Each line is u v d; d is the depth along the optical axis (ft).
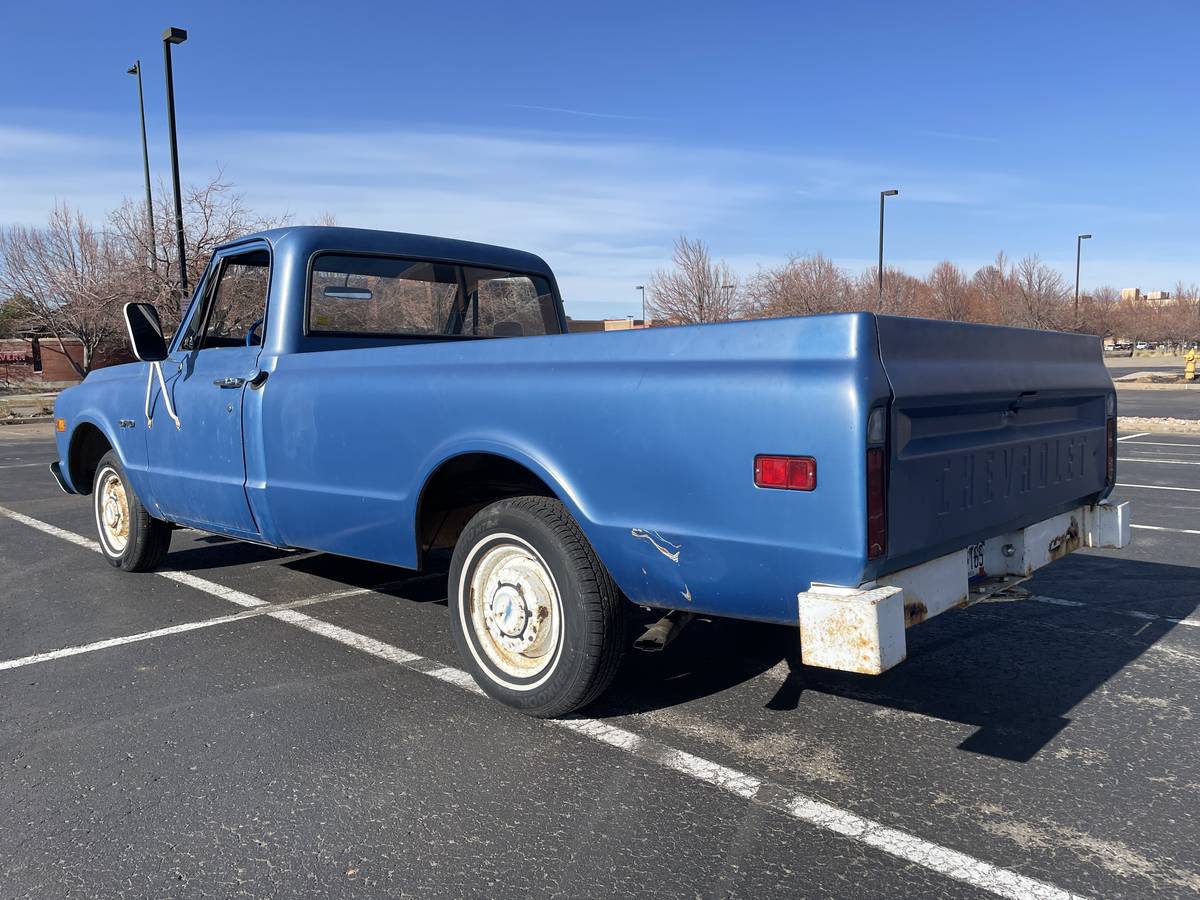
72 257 78.64
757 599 10.16
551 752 11.39
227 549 23.89
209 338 17.67
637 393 10.70
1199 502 30.07
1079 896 8.34
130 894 8.58
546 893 8.47
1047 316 140.05
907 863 8.89
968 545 11.29
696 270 95.14
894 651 9.12
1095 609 17.61
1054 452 12.75
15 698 13.46
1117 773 10.75
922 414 10.10
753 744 11.59
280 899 8.46
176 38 57.82
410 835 9.51
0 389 125.29
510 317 19.67
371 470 13.82
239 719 12.57
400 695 13.37
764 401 9.72
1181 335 262.88
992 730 12.00
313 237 16.10
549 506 12.01
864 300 106.52
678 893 8.45
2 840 9.55
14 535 26.43
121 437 19.84
